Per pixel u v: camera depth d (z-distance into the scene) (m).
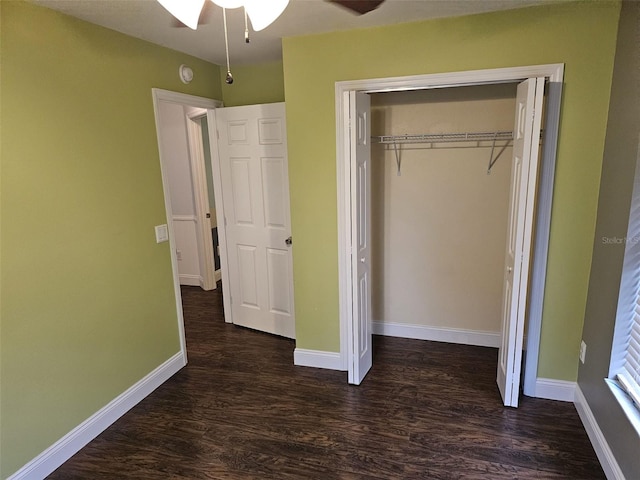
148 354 2.86
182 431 2.46
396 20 2.42
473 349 3.39
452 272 3.40
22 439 2.02
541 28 2.24
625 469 1.84
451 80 2.45
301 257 3.02
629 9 1.99
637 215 1.88
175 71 3.03
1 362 1.91
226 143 3.59
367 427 2.45
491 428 2.40
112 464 2.21
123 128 2.56
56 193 2.13
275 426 2.49
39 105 2.03
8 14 1.87
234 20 2.35
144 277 2.79
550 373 2.63
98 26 2.35
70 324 2.25
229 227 3.80
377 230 3.52
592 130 2.27
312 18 2.34
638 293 1.94
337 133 2.70
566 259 2.45
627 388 1.94
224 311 4.18
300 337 3.18
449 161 3.21
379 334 3.72
